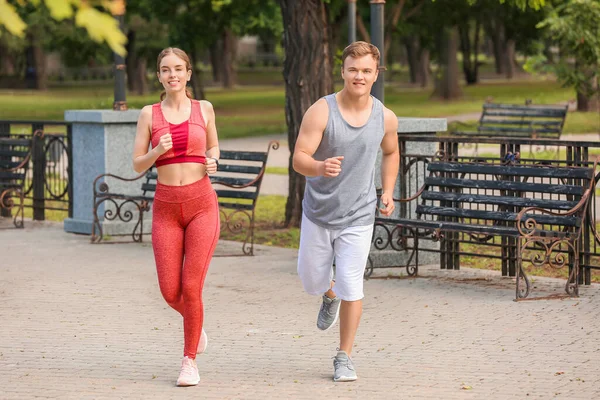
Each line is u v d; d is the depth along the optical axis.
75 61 71.81
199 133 7.96
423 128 13.70
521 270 11.27
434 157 13.28
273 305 11.10
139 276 13.00
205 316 10.54
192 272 7.93
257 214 19.98
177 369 8.41
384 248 13.30
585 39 33.31
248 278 12.85
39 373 8.30
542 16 45.00
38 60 96.25
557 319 10.21
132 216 16.73
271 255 14.83
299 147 7.66
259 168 14.90
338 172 7.36
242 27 54.12
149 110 8.01
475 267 13.84
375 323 10.12
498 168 12.25
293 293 11.82
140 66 81.44
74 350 9.10
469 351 8.91
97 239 16.47
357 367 8.39
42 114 55.91
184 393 7.66
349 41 16.83
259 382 7.95
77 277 12.92
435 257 14.10
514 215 11.94
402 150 13.65
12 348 9.19
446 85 65.38
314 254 7.99
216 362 8.62
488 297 11.46
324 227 7.88
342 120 7.63
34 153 18.70
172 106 8.05
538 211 11.99
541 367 8.33
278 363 8.56
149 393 7.67
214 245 8.05
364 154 7.71
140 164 7.81
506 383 7.83
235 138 40.84
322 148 7.72
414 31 50.81
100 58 69.81
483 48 151.62
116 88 17.30
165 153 7.89
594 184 11.70
